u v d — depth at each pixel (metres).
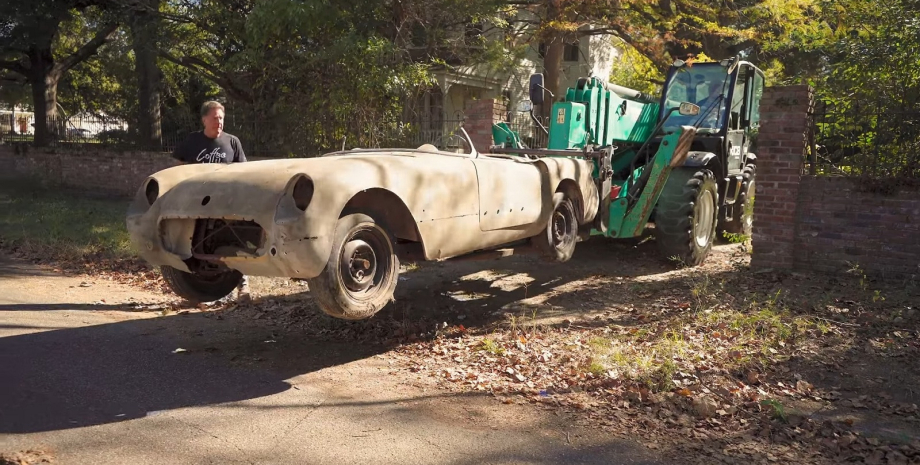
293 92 11.98
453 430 3.60
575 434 3.59
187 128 15.09
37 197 14.61
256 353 4.87
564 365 4.64
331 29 11.32
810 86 7.40
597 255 8.67
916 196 6.86
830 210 7.31
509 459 3.27
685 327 5.46
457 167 4.97
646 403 3.99
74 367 4.44
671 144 7.33
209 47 15.33
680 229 7.68
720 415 3.84
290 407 3.86
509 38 15.77
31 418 3.57
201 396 4.00
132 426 3.53
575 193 6.46
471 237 5.09
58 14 16.33
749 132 10.50
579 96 7.93
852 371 4.57
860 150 7.55
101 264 7.93
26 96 26.75
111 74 20.00
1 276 7.21
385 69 10.81
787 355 4.83
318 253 3.96
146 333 5.30
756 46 18.05
